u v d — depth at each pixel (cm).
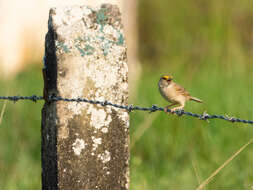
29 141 1241
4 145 1176
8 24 1917
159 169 1050
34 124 1270
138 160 1029
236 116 1116
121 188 634
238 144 1050
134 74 1767
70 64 611
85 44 616
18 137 1202
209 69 1565
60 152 612
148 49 2353
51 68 620
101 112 619
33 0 1933
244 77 1446
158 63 2162
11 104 1288
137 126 1180
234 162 981
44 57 635
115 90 625
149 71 1845
